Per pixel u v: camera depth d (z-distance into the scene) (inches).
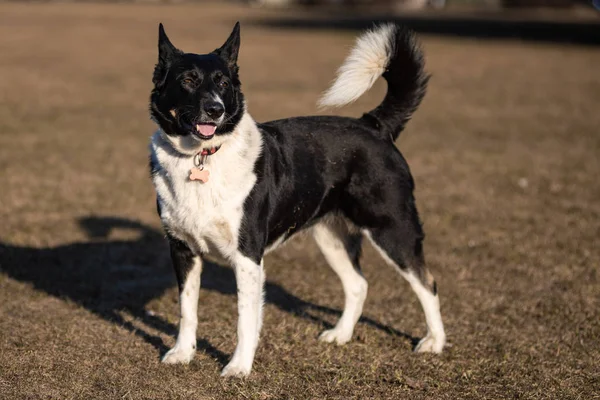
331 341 238.8
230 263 208.5
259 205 203.6
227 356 223.9
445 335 240.5
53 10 2320.4
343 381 208.1
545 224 370.6
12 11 2194.9
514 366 220.8
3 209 372.5
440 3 3157.0
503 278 299.6
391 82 232.4
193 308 217.3
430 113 718.5
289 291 287.1
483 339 242.4
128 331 243.1
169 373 209.6
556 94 855.1
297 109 698.8
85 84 860.6
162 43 206.4
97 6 2691.9
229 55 211.6
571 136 601.9
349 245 242.4
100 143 540.7
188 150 198.1
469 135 604.1
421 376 213.9
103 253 322.3
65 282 288.0
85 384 202.1
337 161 221.8
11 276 289.0
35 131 577.3
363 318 261.0
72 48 1245.1
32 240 331.3
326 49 1301.7
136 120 641.6
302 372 213.9
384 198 221.8
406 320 259.3
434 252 330.3
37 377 205.6
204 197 198.7
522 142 577.3
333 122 227.5
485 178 462.0
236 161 199.8
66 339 232.4
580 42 1526.8
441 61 1186.6
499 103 788.0
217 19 2033.7
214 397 196.4
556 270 307.4
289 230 218.7
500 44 1469.0
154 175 206.5
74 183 427.5
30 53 1160.2
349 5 2888.8
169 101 200.2
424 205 402.0
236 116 201.5
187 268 213.8
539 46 1438.2
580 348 234.4
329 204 225.5
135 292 281.9
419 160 509.0
